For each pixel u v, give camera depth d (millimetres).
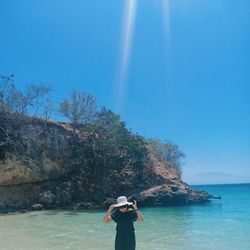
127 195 45094
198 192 53031
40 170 41156
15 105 42438
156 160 59812
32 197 40000
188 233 18953
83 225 22891
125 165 47500
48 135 43344
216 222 25094
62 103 48031
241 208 40250
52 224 23828
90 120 48688
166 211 36438
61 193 40000
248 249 14133
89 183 43625
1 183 38281
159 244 15344
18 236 18188
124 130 50219
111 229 20484
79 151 44812
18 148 39906
